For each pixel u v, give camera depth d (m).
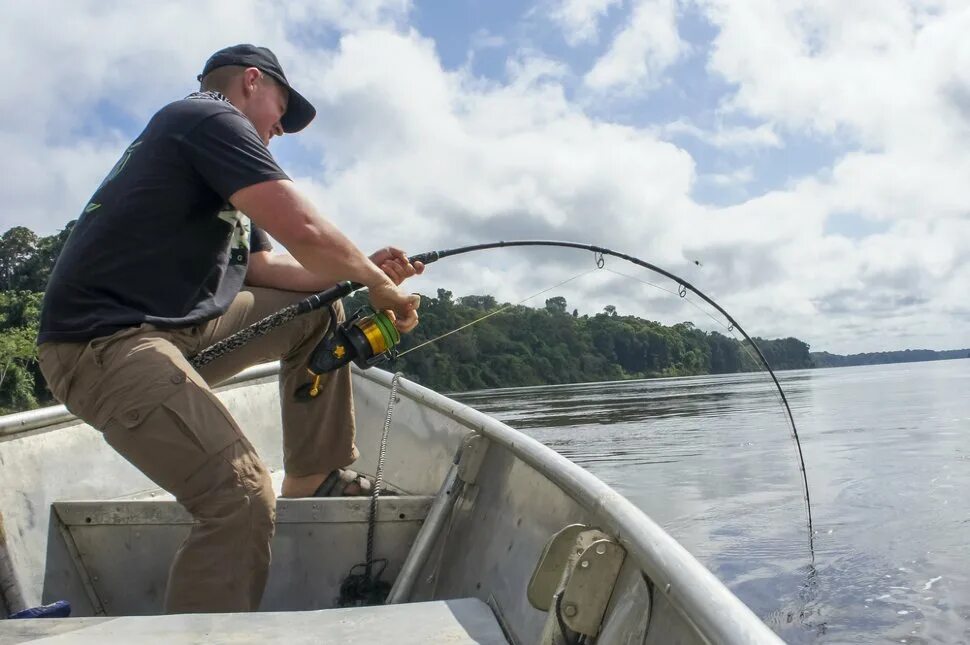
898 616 4.00
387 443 2.69
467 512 1.99
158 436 1.57
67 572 2.12
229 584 1.54
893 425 16.03
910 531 5.70
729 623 0.73
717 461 11.30
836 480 8.60
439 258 2.39
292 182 1.73
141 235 1.66
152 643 1.14
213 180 1.68
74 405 1.65
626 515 1.12
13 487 2.10
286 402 2.24
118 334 1.62
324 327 2.19
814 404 27.59
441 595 1.93
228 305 1.86
